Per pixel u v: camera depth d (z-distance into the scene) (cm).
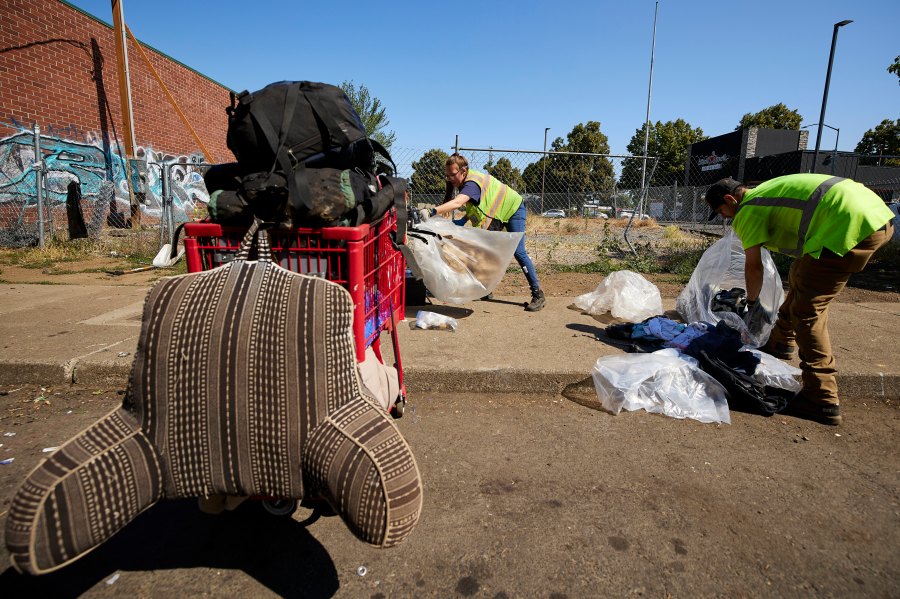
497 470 258
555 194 1588
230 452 147
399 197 242
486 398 346
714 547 204
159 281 159
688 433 298
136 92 1335
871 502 235
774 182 320
